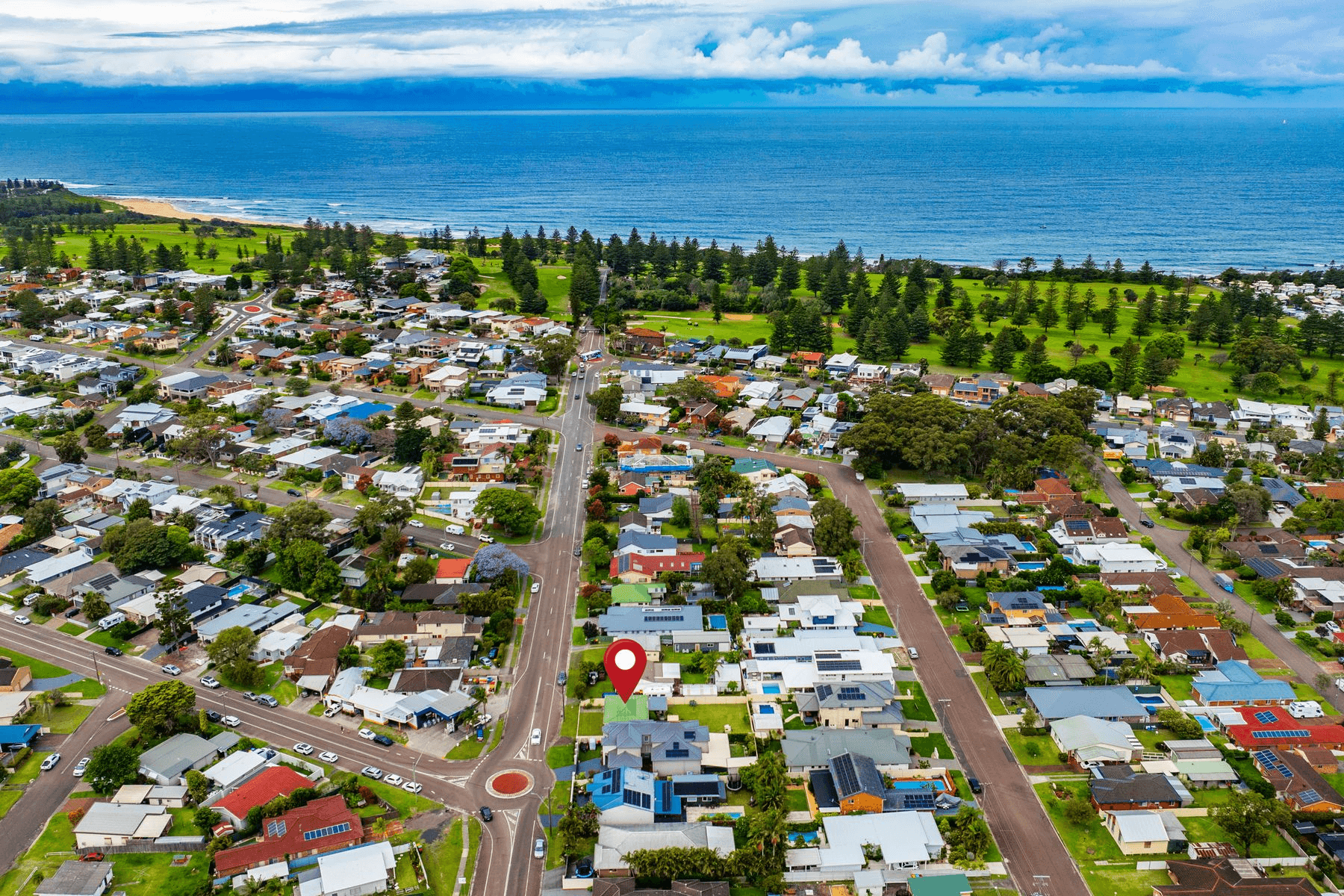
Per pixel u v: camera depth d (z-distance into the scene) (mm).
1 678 133500
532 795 115938
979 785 116812
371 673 138625
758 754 121750
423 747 124500
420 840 108375
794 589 159875
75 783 117500
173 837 108125
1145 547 179625
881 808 111812
